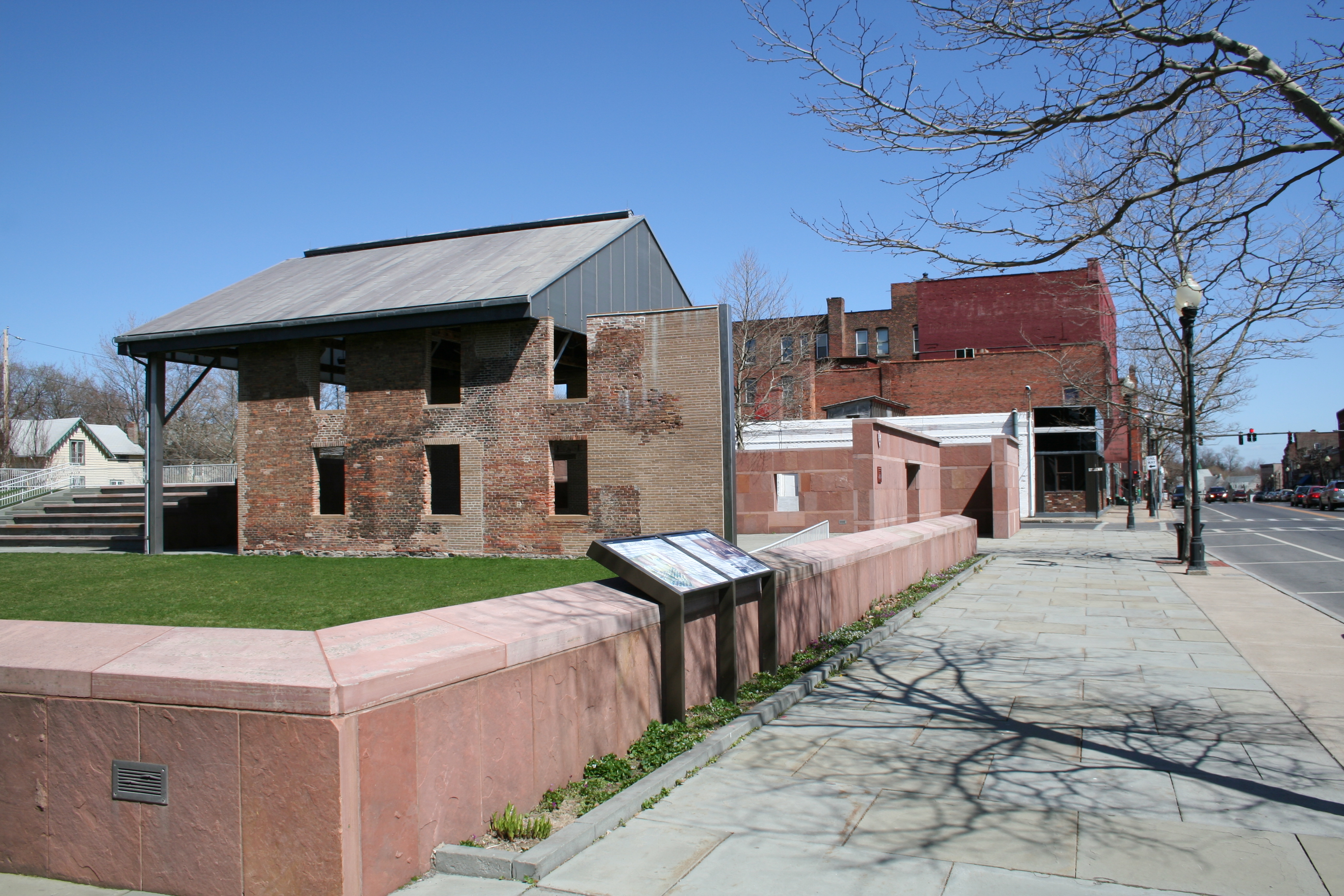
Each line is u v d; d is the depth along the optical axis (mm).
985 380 51750
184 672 4090
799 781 5746
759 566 8203
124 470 54531
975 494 33875
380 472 20984
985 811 5227
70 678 4250
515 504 19969
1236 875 4359
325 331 20625
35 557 21531
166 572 17438
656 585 6633
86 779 4215
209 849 4004
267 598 13406
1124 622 12094
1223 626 11688
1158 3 6352
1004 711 7512
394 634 4742
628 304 23188
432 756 4352
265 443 22062
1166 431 29594
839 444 33188
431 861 4336
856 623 11477
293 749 3863
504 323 20109
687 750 6199
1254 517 47750
